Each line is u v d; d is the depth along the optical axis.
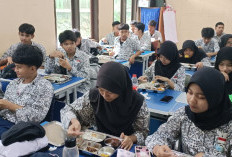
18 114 1.59
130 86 1.38
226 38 4.15
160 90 2.34
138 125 1.51
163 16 7.08
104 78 1.29
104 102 1.43
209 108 1.15
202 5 7.15
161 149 1.18
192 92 1.15
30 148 1.18
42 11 4.13
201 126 1.21
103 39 5.68
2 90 2.25
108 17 6.05
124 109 1.40
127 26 4.58
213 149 1.20
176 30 7.55
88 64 3.01
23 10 3.76
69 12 5.00
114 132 1.50
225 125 1.18
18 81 1.77
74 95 2.69
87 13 5.48
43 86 1.67
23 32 3.27
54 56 2.82
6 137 1.18
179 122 1.31
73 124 1.41
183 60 3.61
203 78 1.12
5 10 3.48
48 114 1.72
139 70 4.88
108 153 1.21
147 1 7.01
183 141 1.30
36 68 1.68
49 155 1.14
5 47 3.57
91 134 1.39
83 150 1.21
